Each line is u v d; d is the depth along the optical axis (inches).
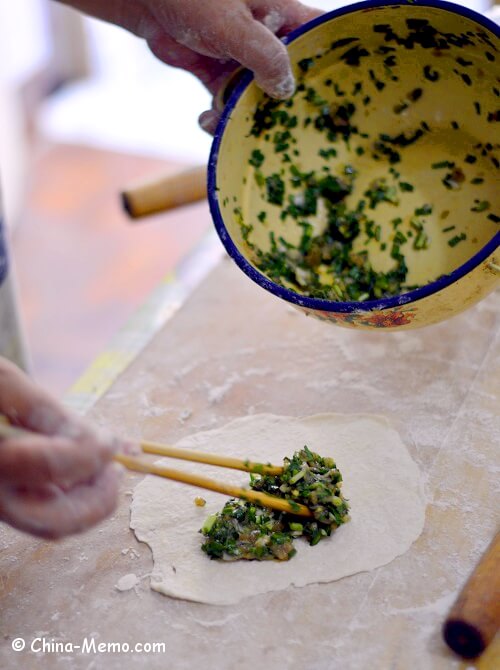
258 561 42.9
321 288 50.1
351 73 50.3
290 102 50.1
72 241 125.4
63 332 111.7
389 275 50.8
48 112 148.2
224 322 59.4
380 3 45.6
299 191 52.1
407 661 38.1
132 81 155.0
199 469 48.4
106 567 44.0
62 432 35.0
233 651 39.3
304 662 38.5
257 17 50.8
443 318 44.8
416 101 50.7
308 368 54.8
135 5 54.6
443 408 50.6
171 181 62.3
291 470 42.8
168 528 45.3
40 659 40.1
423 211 51.5
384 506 44.8
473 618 37.1
